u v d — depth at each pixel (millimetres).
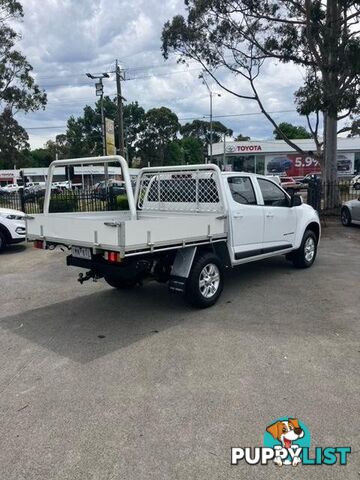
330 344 4355
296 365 3887
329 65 13398
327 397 3330
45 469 2611
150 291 6551
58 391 3535
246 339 4523
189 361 4027
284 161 53562
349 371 3756
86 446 2814
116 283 6512
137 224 4512
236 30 15438
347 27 14000
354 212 13164
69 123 83938
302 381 3586
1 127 35469
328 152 16391
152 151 84188
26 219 5801
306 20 14109
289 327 4859
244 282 6926
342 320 5070
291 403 3254
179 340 4547
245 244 6266
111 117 81250
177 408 3229
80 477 2541
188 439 2861
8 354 4316
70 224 5027
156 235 4730
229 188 6082
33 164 96062
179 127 84500
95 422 3078
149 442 2838
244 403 3270
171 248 4930
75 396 3449
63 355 4254
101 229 4602
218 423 3027
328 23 13711
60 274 7953
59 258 9578
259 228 6531
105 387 3582
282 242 7172
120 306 5824
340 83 14156
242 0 14812
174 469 2588
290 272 7602
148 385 3592
